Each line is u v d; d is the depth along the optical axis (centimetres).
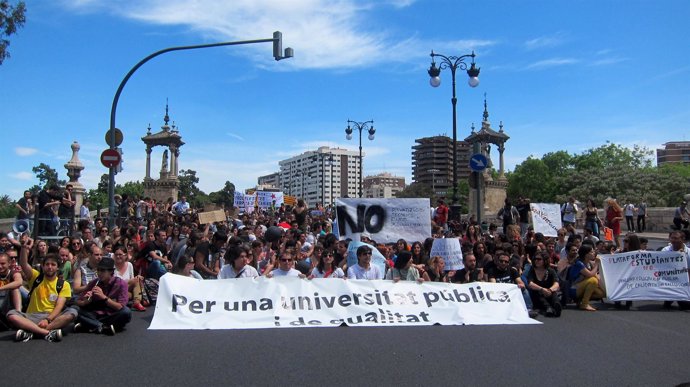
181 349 714
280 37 1620
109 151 1636
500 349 728
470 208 4688
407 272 1038
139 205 2664
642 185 5906
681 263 1090
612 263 1098
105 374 601
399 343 757
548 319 960
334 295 910
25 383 568
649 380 600
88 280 1063
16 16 2023
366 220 1412
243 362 652
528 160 9000
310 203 14038
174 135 5084
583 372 626
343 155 13762
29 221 1823
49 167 5681
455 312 917
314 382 577
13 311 766
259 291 898
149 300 1069
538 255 1027
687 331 859
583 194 6147
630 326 897
